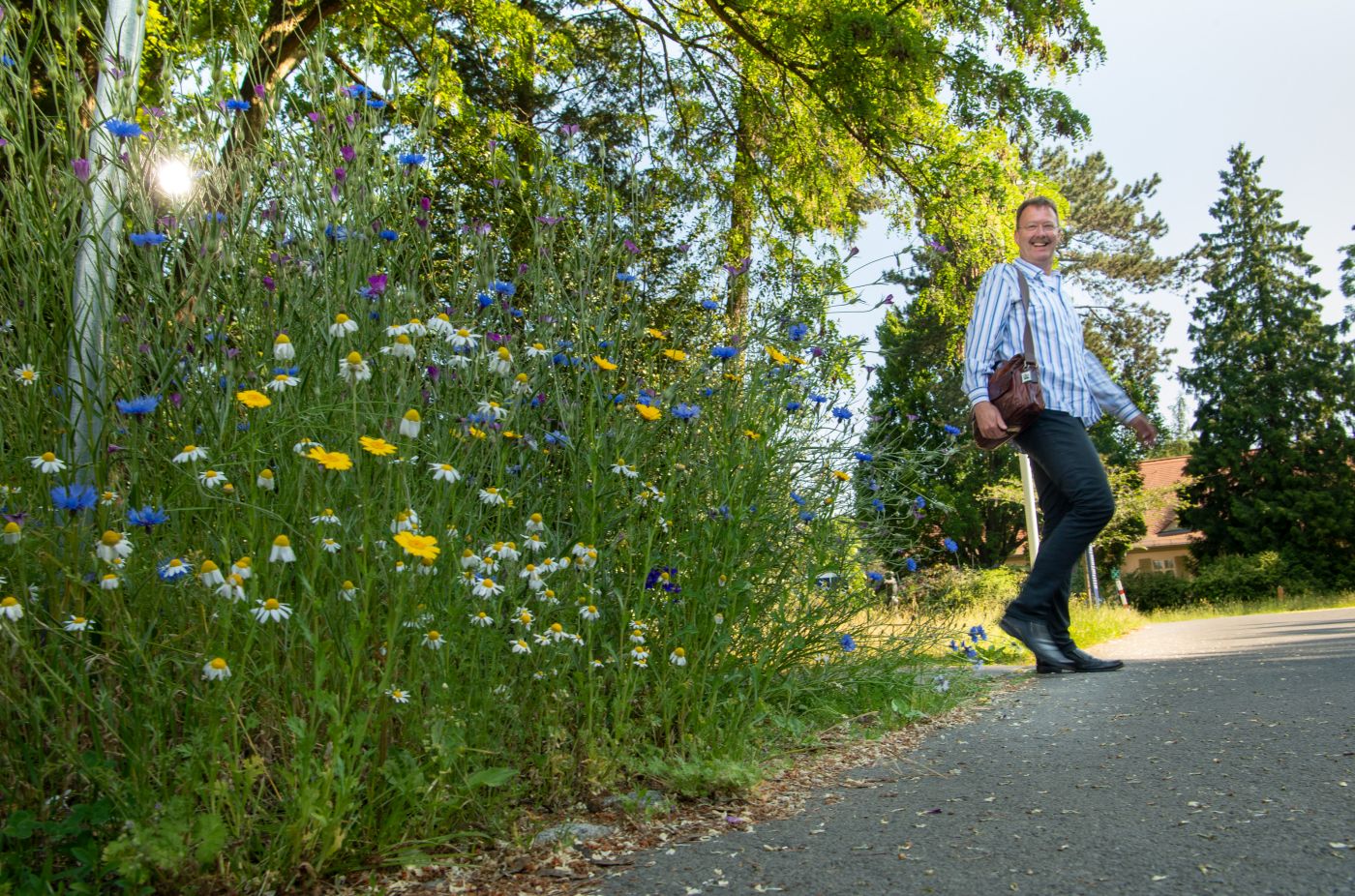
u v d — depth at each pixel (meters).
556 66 12.56
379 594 2.48
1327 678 4.64
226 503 2.42
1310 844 2.06
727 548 3.47
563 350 3.55
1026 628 5.55
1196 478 38.66
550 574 3.01
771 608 3.88
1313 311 38.81
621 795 2.81
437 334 3.08
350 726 2.21
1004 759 3.26
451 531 2.62
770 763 3.34
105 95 2.96
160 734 2.09
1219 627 13.42
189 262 3.02
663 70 13.45
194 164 3.08
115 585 2.07
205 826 1.96
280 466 2.60
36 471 2.44
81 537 2.29
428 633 2.49
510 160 9.39
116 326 2.70
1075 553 5.45
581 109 13.38
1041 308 5.25
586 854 2.36
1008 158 12.49
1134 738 3.42
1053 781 2.85
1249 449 37.88
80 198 2.72
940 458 4.82
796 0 11.85
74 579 2.19
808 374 4.12
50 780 2.23
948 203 12.14
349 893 2.12
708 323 4.19
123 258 2.86
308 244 3.17
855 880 2.05
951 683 4.87
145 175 2.94
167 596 2.36
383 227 3.38
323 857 2.13
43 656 2.21
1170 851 2.08
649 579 3.28
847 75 11.52
